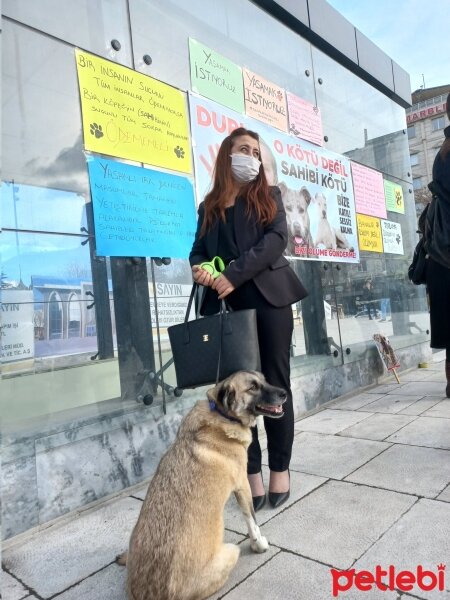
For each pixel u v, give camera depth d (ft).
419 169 161.07
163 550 5.79
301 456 11.57
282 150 16.31
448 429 12.34
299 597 6.23
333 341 17.85
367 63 21.34
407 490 9.02
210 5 14.34
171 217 12.42
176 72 13.03
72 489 9.53
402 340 22.35
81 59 10.82
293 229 16.39
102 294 11.02
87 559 7.77
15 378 9.25
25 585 7.19
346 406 16.38
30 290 9.73
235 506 9.29
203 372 7.97
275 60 16.66
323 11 18.69
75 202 10.59
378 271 21.29
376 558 6.91
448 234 11.22
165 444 11.55
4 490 8.51
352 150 20.51
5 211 9.50
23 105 9.84
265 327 8.80
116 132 11.34
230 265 8.15
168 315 12.37
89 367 10.56
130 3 12.07
